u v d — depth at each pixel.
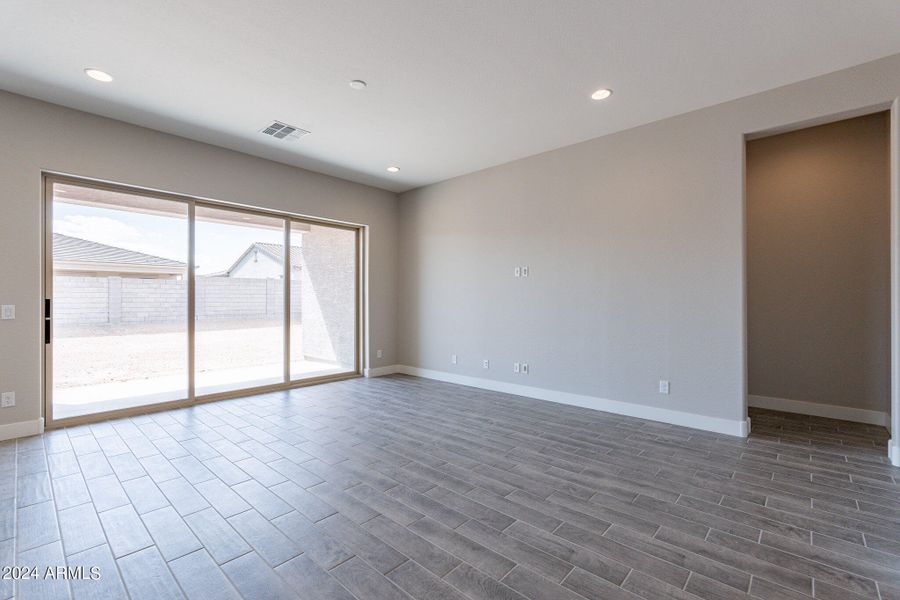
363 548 1.93
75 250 3.80
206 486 2.54
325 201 5.52
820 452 3.12
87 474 2.70
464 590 1.65
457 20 2.48
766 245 4.38
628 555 1.88
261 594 1.62
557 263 4.62
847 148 4.00
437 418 4.00
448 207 5.74
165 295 4.35
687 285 3.73
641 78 3.14
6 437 3.33
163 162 4.12
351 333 6.09
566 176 4.54
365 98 3.46
